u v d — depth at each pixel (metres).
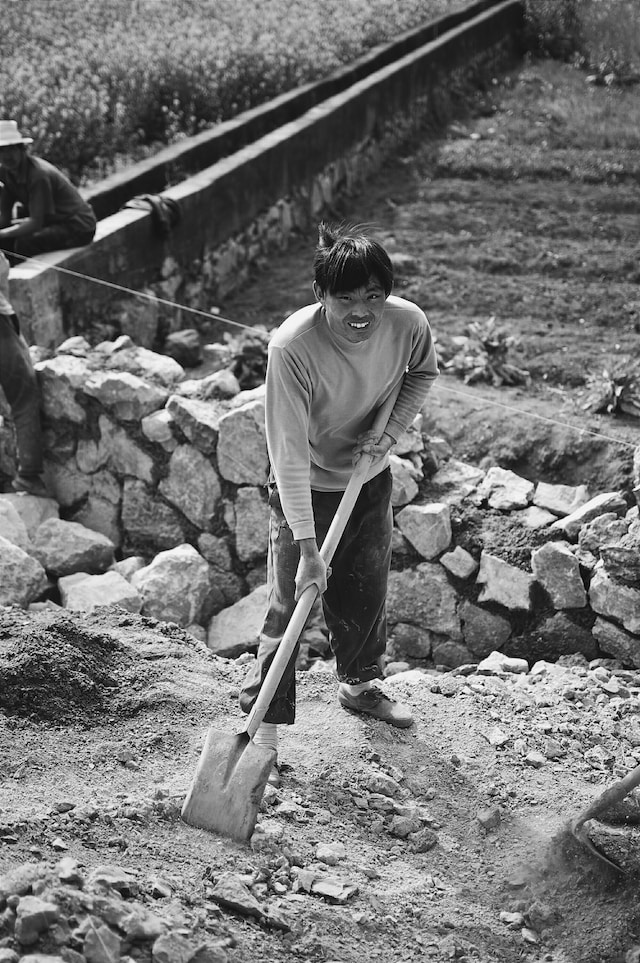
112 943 2.54
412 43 15.60
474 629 5.76
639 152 13.61
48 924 2.54
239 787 3.19
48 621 4.35
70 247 7.82
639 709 4.36
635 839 3.27
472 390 7.22
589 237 10.69
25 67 11.52
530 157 13.24
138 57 12.40
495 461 6.49
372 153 13.09
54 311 7.48
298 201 11.28
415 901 3.12
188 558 6.20
